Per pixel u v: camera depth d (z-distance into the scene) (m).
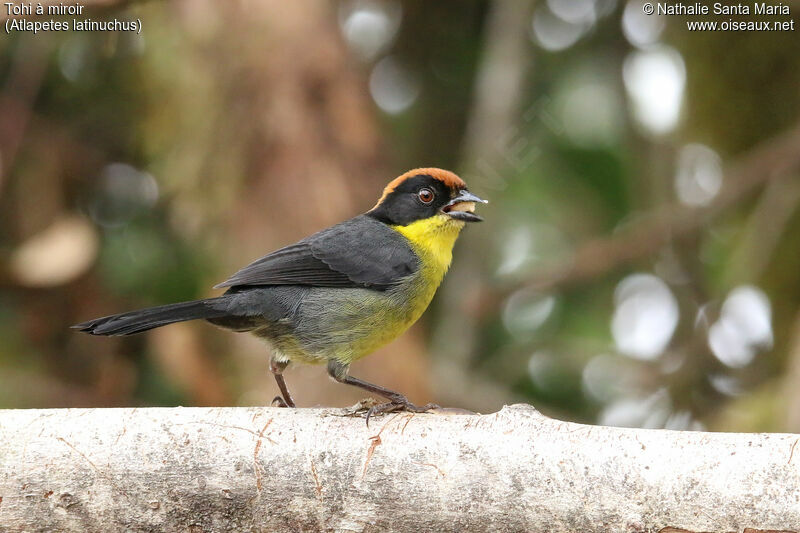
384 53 13.45
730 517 5.67
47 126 12.23
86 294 11.60
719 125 13.27
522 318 13.52
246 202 10.62
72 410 6.48
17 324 11.56
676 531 5.75
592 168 13.00
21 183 12.01
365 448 6.21
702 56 12.93
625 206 13.33
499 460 6.03
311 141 10.41
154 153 11.55
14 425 6.35
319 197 10.33
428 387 10.42
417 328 10.75
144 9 11.31
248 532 6.23
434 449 6.14
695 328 12.95
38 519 6.19
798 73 12.70
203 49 10.78
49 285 10.82
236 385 10.67
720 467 5.75
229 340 10.76
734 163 13.04
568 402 12.93
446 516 6.04
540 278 12.25
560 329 13.28
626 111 12.95
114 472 6.21
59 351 11.70
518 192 12.92
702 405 12.59
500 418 6.21
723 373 12.65
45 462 6.21
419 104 13.41
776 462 5.70
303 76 10.46
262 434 6.31
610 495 5.84
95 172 12.48
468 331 12.28
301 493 6.17
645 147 13.09
